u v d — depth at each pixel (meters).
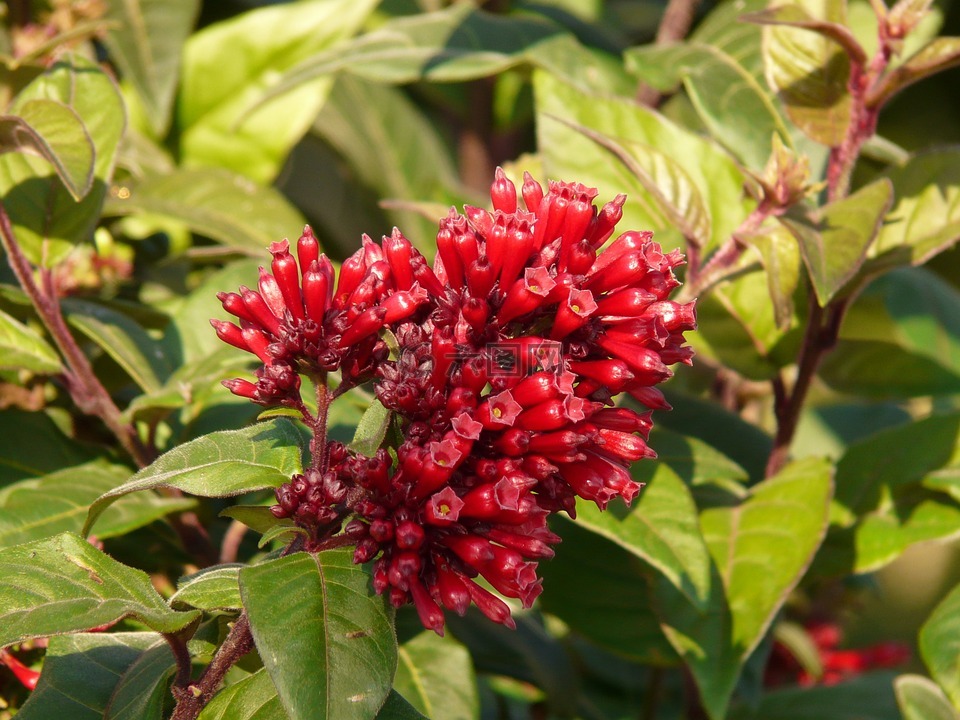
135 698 0.54
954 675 0.63
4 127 0.61
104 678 0.56
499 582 0.52
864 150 0.73
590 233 0.54
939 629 0.64
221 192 0.76
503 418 0.51
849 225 0.62
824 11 0.65
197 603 0.53
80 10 0.77
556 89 0.72
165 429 0.67
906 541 0.67
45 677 0.56
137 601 0.53
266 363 0.54
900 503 0.68
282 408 0.54
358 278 0.54
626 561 0.70
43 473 0.65
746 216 0.69
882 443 0.70
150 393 0.63
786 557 0.64
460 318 0.53
